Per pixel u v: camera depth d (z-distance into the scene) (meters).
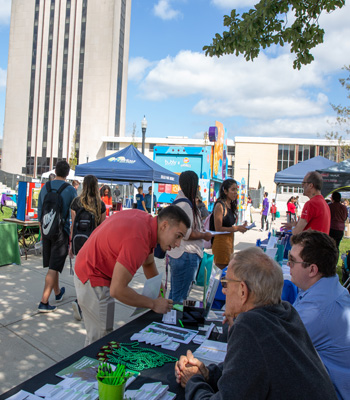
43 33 62.69
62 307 4.80
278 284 1.46
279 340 1.29
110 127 61.41
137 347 2.02
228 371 1.28
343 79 18.59
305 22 5.36
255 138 48.91
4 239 6.68
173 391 1.61
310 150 47.84
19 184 7.73
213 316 2.58
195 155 14.76
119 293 2.15
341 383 1.86
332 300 1.95
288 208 17.55
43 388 1.55
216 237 4.41
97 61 60.47
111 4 60.09
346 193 14.59
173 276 3.54
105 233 2.34
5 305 4.75
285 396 1.25
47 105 62.44
